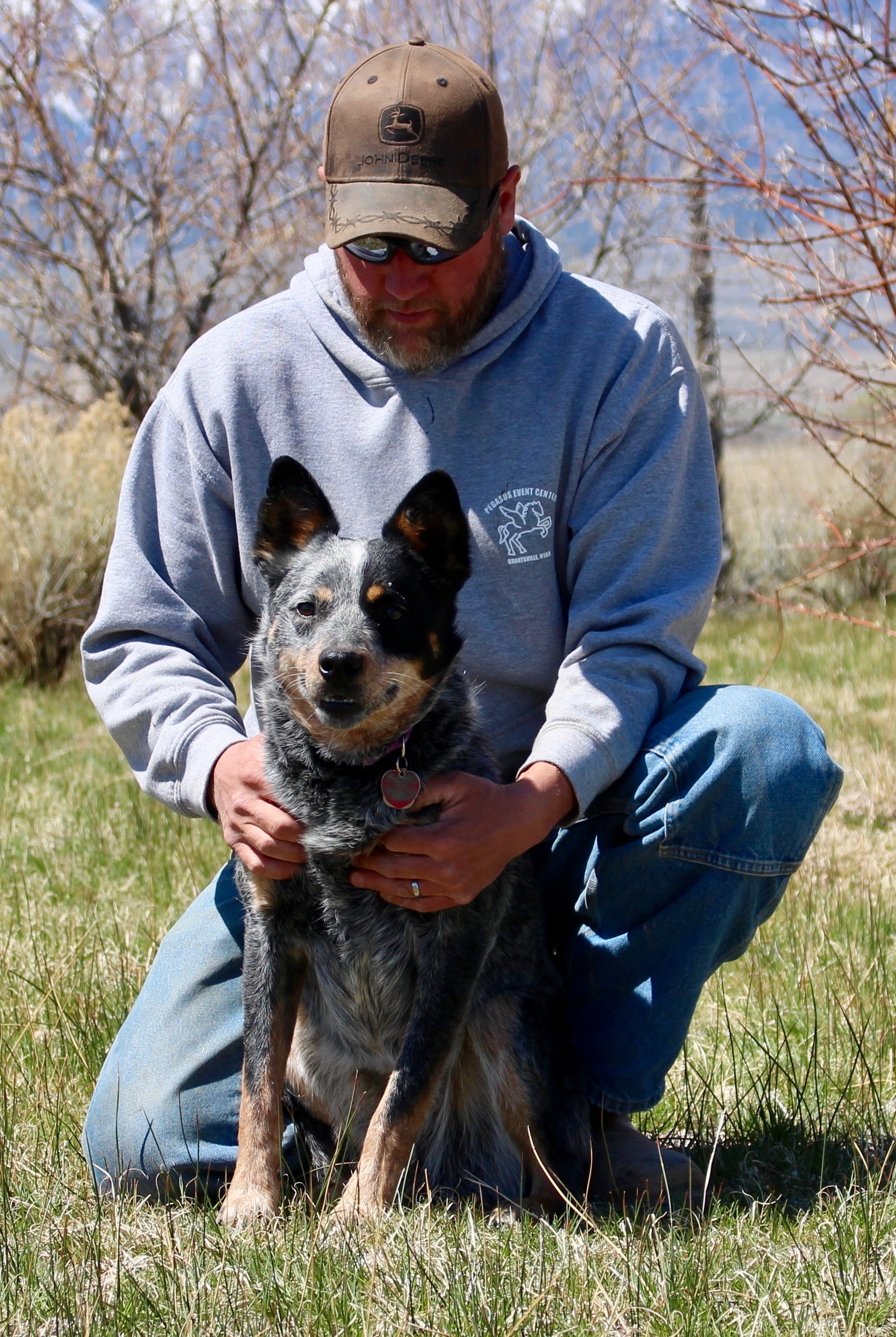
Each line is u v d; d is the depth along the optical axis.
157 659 3.25
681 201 11.55
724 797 2.83
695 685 3.25
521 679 3.23
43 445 9.96
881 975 3.92
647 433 3.22
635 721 2.95
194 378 3.37
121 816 5.83
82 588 9.56
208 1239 2.54
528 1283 2.35
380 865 2.79
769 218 5.50
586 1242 2.53
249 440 3.29
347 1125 3.03
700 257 11.09
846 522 9.63
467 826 2.75
